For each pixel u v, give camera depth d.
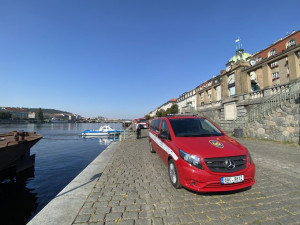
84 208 3.05
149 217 2.78
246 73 19.72
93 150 19.50
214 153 3.38
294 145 9.38
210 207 3.07
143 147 10.11
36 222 2.61
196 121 5.33
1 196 7.35
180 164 3.59
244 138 12.77
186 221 2.67
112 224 2.60
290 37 23.81
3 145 8.57
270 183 4.18
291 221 2.66
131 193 3.67
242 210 2.97
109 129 37.28
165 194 3.61
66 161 14.11
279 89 12.33
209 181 3.18
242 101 15.95
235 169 3.30
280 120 10.73
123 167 5.70
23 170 10.69
